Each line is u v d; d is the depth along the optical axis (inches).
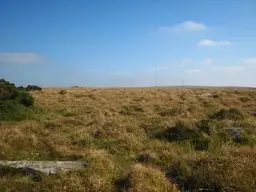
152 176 281.4
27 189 291.6
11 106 738.2
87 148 435.8
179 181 289.1
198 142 437.7
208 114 714.8
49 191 271.6
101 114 738.8
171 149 405.1
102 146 454.0
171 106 939.3
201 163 306.3
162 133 496.4
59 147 436.8
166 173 312.0
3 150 422.0
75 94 1434.5
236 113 631.8
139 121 631.8
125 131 515.5
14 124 639.8
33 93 1499.8
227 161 300.0
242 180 264.7
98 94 1419.8
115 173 322.7
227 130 467.8
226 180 266.5
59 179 290.2
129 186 276.1
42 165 342.6
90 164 332.2
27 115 741.9
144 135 506.0
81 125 625.3
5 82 869.8
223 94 1439.5
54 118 740.7
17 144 452.4
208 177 277.4
